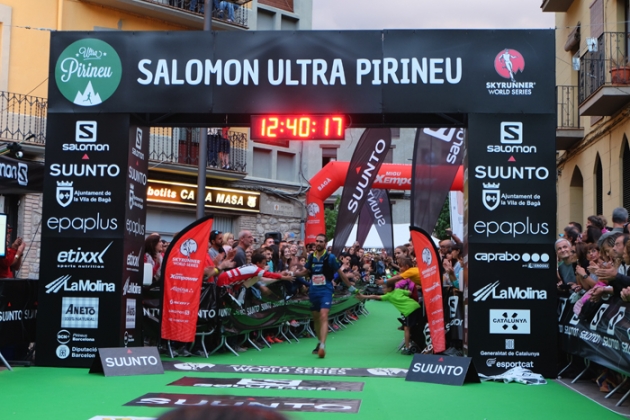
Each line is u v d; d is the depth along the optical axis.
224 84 8.71
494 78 8.47
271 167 24.69
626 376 6.63
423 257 9.13
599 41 16.39
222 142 22.62
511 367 8.20
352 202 14.41
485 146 8.43
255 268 10.18
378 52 8.57
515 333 8.23
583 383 7.78
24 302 8.63
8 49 18.00
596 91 15.11
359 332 13.99
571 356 8.23
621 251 6.74
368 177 14.36
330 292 10.09
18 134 17.81
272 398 6.48
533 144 8.42
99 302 8.60
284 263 13.60
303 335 13.02
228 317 9.98
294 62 8.65
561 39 20.45
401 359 9.73
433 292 9.05
